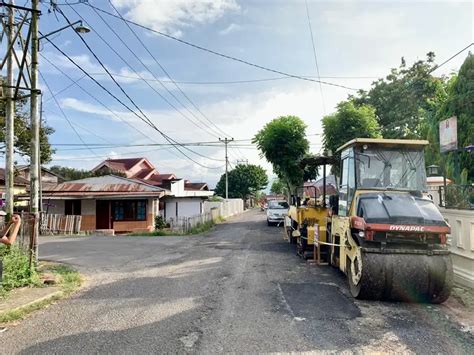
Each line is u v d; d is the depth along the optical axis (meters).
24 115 21.00
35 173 10.77
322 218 12.27
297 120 25.67
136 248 15.30
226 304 6.87
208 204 39.28
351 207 8.16
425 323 5.84
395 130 25.08
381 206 7.30
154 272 10.11
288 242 16.39
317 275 9.29
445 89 24.59
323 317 6.10
